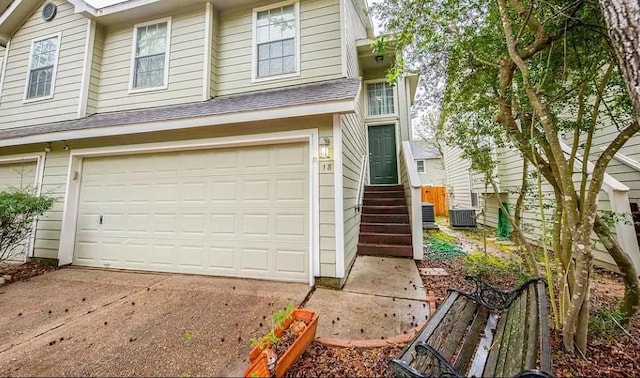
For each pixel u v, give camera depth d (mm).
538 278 2518
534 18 2246
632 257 3824
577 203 2117
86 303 3309
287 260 4031
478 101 3369
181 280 4113
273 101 4090
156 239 4641
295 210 4062
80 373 2029
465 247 6188
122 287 3850
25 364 2143
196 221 4480
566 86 2703
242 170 4352
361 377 1885
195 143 4461
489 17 2979
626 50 1496
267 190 4211
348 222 4395
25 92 6309
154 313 2990
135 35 5895
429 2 3004
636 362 1938
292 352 1964
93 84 5910
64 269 4805
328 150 3908
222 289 3695
